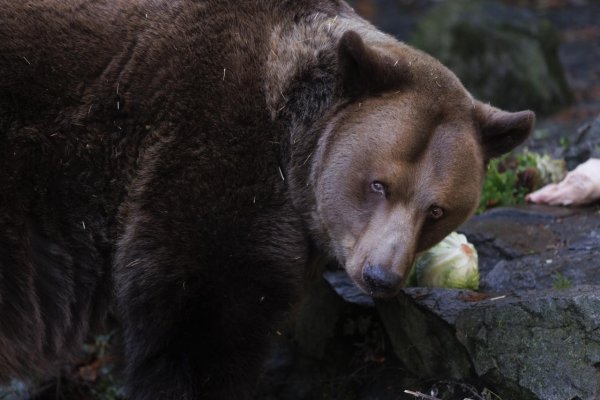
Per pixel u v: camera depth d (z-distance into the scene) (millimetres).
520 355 9578
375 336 11648
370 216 9023
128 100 9336
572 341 9297
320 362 12070
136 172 9375
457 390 10359
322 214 9359
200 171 9203
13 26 9320
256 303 9547
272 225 9398
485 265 12125
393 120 9031
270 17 9773
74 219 9484
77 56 9383
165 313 9414
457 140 9094
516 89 22312
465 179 9102
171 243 9250
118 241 9492
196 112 9266
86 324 9844
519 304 9734
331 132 9328
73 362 12508
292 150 9484
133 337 9609
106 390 12664
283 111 9469
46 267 9516
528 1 31156
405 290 10797
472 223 12867
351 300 11578
